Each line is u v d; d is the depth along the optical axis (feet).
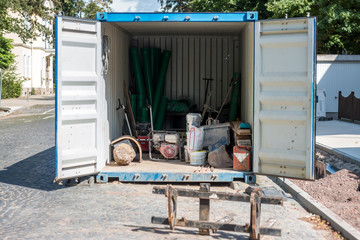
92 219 18.51
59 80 22.91
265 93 23.02
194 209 20.15
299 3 72.28
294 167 22.79
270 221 16.99
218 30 33.96
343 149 31.58
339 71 62.08
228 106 37.88
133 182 25.62
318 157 31.73
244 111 31.99
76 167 23.81
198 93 39.11
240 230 15.52
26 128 54.80
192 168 26.03
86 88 24.04
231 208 20.44
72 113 23.43
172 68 38.99
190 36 38.24
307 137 22.16
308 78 21.88
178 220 16.17
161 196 22.56
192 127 27.40
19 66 132.36
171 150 28.60
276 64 22.67
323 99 59.67
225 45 38.70
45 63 159.53
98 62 24.31
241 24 30.04
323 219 18.84
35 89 146.10
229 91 35.01
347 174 24.86
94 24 24.18
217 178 24.63
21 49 131.95
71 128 23.52
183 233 16.84
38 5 78.18
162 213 19.43
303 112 22.22
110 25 28.45
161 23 29.37
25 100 111.75
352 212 18.89
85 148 24.16
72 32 23.35
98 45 24.27
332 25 75.15
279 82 22.53
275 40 22.49
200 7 89.10
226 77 38.81
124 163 26.78
